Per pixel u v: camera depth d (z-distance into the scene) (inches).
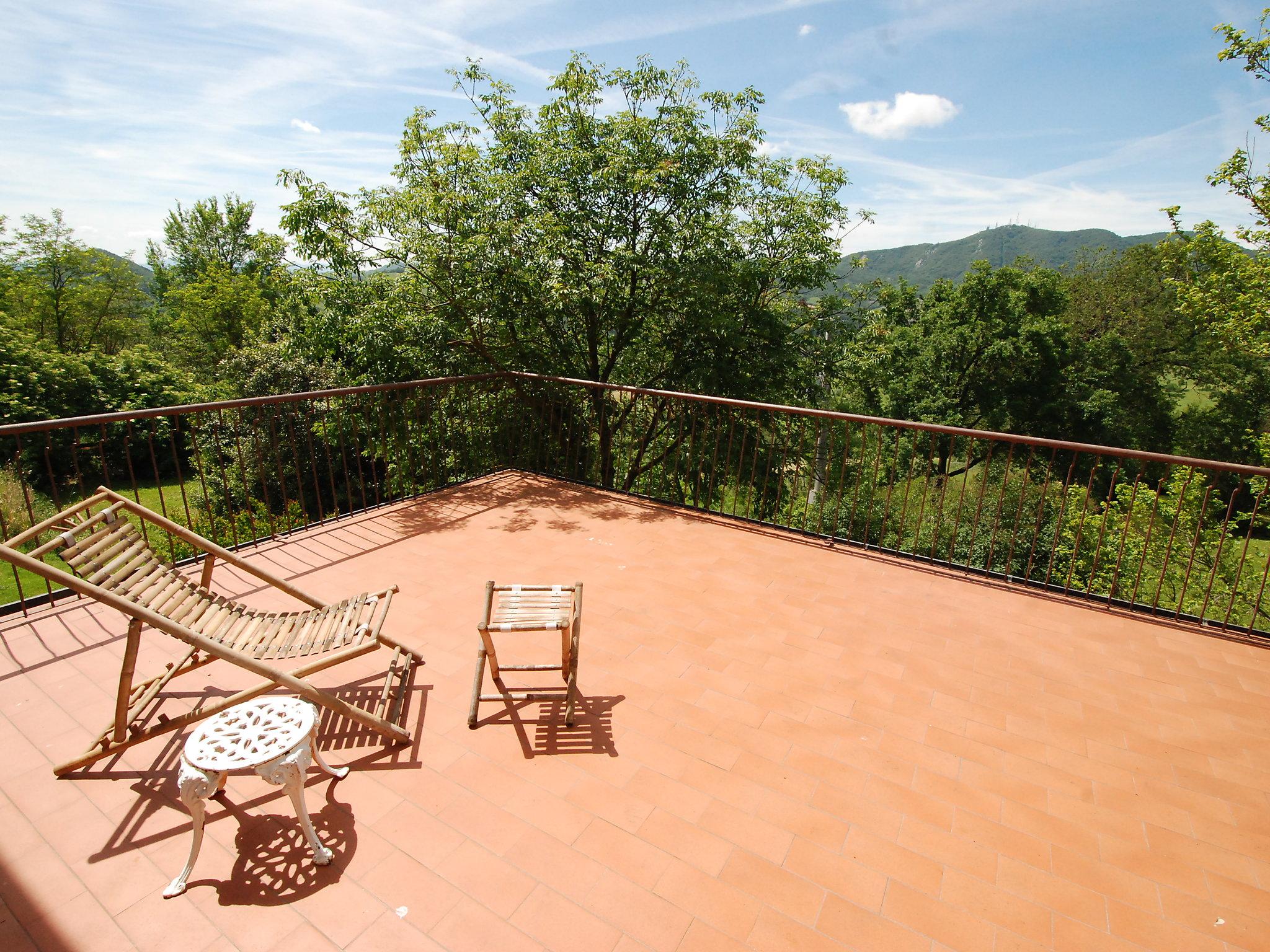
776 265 429.7
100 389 822.5
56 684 108.0
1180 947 71.5
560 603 107.3
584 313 393.1
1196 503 496.7
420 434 222.8
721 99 371.9
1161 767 98.7
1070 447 143.5
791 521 186.2
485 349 381.4
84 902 72.1
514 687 111.7
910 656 125.2
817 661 122.3
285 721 79.9
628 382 486.6
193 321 1073.5
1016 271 874.1
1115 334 901.8
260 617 104.8
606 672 116.5
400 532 177.3
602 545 172.9
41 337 1032.2
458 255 319.6
